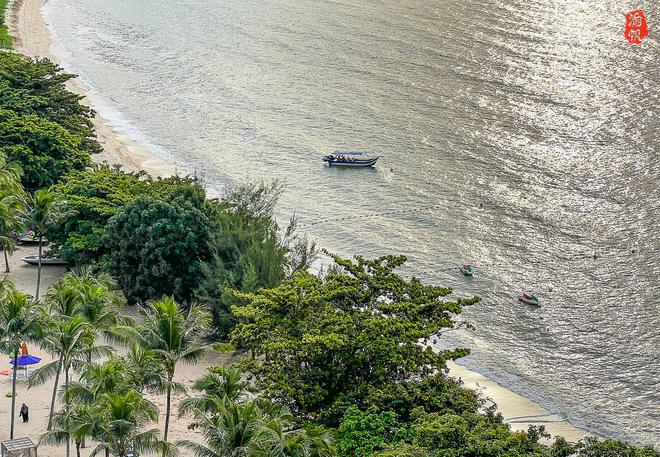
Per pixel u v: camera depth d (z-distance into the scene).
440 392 80.00
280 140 171.00
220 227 107.12
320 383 81.88
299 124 178.50
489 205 143.38
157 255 104.88
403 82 197.75
